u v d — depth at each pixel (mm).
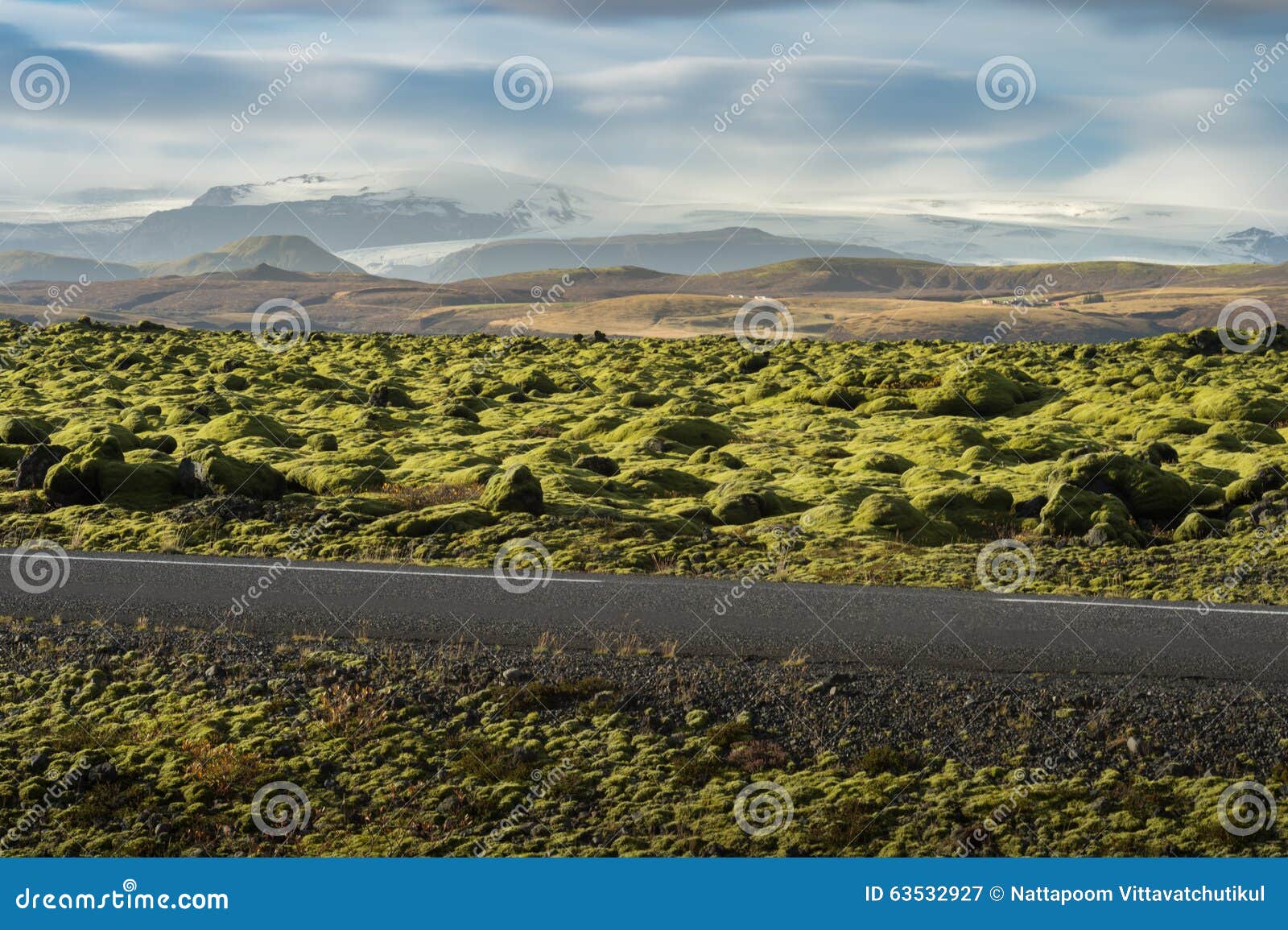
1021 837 15992
